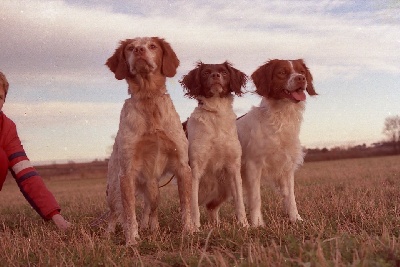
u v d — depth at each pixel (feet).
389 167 59.72
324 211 18.93
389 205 19.79
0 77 16.05
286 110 19.01
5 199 48.47
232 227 14.97
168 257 11.69
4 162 15.81
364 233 12.25
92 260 11.79
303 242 11.34
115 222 18.45
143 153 16.38
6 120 16.56
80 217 21.70
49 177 138.92
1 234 17.12
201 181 19.17
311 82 20.29
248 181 19.15
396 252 9.75
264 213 20.79
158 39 17.21
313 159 165.78
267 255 10.50
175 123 16.63
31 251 13.51
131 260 11.89
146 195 17.33
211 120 18.39
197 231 15.07
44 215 16.22
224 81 18.57
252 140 19.10
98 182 106.93
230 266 9.96
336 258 9.16
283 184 19.42
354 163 100.22
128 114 16.35
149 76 16.43
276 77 19.13
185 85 19.27
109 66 17.39
